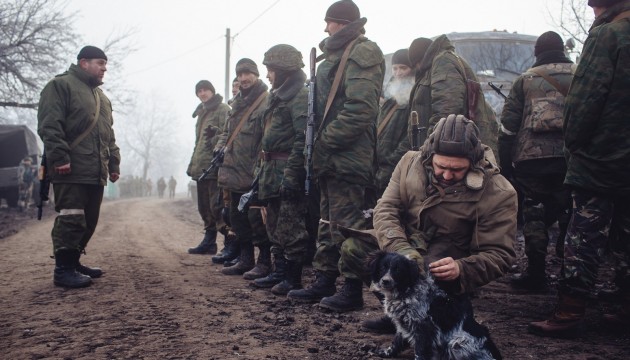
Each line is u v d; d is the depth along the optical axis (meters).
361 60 4.36
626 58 3.28
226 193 6.60
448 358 2.57
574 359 3.16
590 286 3.52
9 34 21.36
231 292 5.27
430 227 3.15
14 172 19.72
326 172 4.43
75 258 5.67
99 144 5.72
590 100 3.37
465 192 3.02
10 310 4.57
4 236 11.26
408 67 5.77
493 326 3.89
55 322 4.15
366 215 4.37
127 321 4.15
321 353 3.37
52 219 16.38
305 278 5.96
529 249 4.95
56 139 5.36
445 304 2.61
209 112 8.54
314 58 4.73
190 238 11.27
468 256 3.11
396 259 2.63
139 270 6.66
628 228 3.56
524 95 4.80
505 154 5.04
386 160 5.49
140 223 15.39
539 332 3.63
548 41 4.84
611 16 3.47
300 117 5.02
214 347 3.50
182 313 4.40
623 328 3.68
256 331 3.86
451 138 2.95
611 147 3.35
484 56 10.62
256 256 8.01
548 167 4.64
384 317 3.77
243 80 6.47
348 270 4.25
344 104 4.37
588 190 3.46
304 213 5.15
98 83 5.89
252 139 6.32
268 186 5.30
